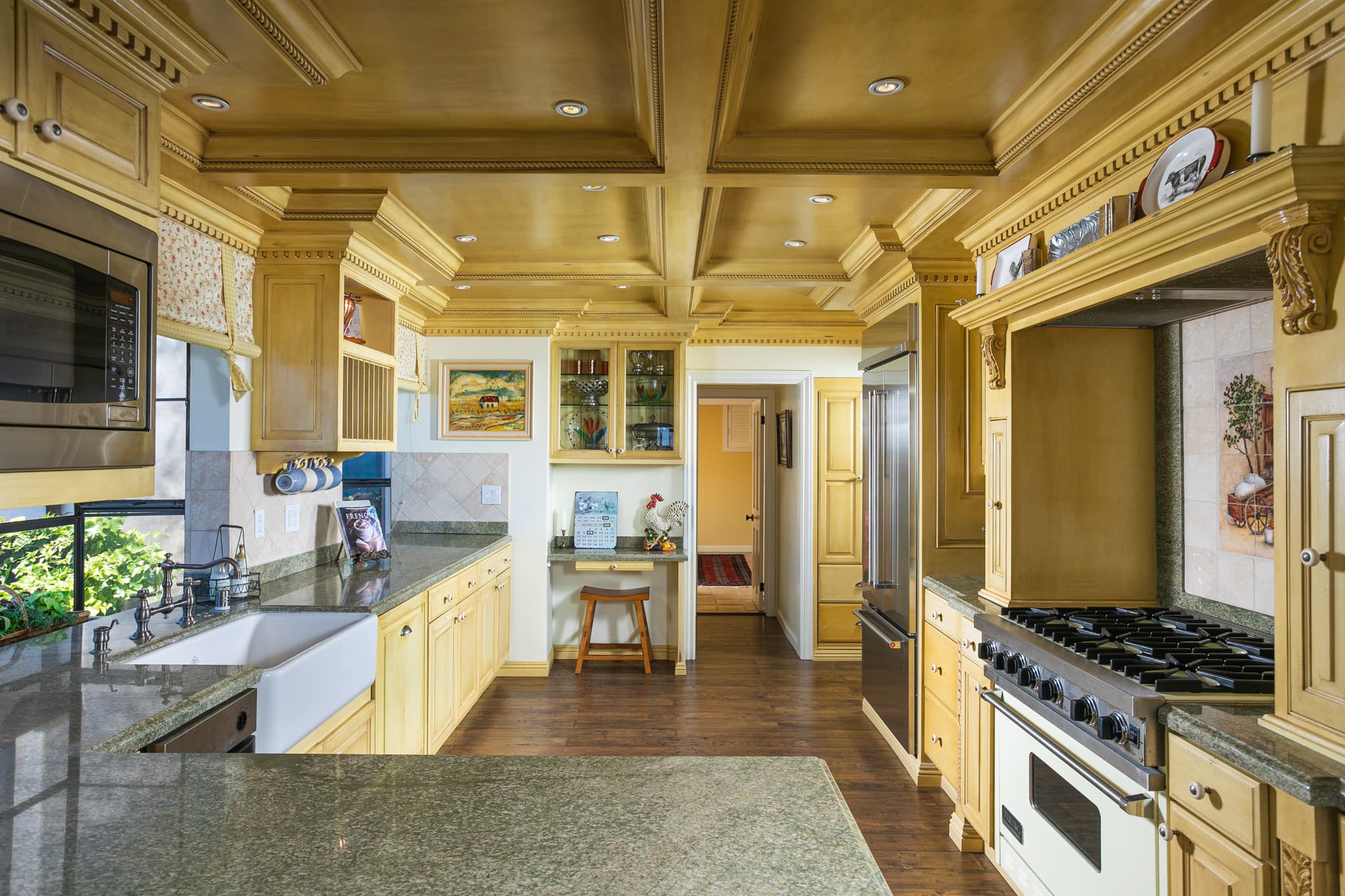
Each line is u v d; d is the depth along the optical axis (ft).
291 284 10.14
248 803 3.60
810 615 17.94
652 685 15.88
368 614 8.95
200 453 9.66
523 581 16.66
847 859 3.15
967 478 11.25
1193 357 7.82
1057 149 7.27
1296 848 4.19
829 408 18.01
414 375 15.75
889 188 8.36
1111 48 5.77
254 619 8.85
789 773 4.03
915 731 11.27
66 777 3.92
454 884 2.92
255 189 8.63
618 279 13.05
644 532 17.85
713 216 9.86
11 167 4.21
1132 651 6.57
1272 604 6.71
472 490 16.71
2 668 6.20
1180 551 8.07
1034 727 7.06
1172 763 5.23
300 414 10.14
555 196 9.73
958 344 11.22
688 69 5.85
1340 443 4.29
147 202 5.31
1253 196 4.50
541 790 3.80
